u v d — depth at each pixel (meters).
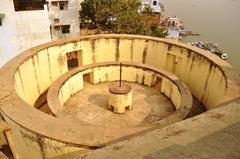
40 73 13.48
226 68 11.70
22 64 11.73
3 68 11.00
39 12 17.03
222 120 4.22
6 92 9.15
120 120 12.22
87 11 24.83
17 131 7.79
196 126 4.05
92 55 15.87
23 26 17.00
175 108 13.18
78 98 13.91
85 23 28.12
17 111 8.05
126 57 16.41
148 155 3.42
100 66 14.82
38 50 13.07
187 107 11.19
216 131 3.92
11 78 10.18
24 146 8.01
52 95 11.74
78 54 15.84
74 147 6.79
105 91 14.66
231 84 10.12
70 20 25.41
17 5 16.58
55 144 7.00
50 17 24.59
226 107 4.66
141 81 15.31
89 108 13.07
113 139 6.85
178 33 35.50
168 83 13.71
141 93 14.52
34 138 7.30
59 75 14.97
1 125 7.83
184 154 3.43
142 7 34.59
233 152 3.47
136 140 3.72
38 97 13.55
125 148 3.55
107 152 3.49
